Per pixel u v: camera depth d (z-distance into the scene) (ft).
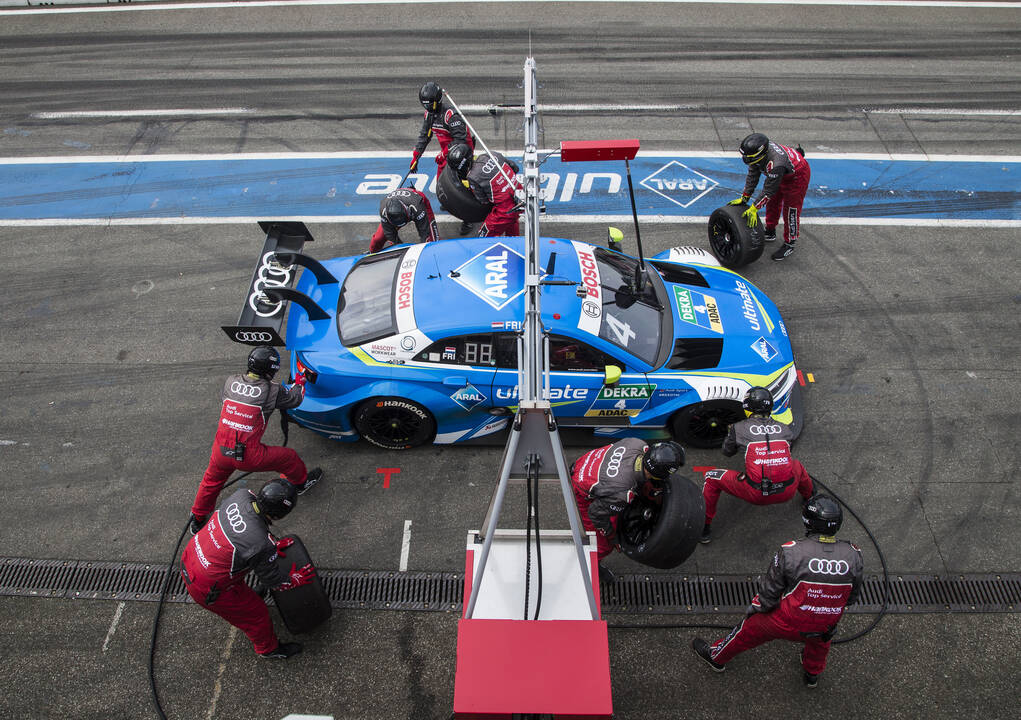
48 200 27.48
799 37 36.09
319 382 17.84
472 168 22.44
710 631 15.92
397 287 18.43
